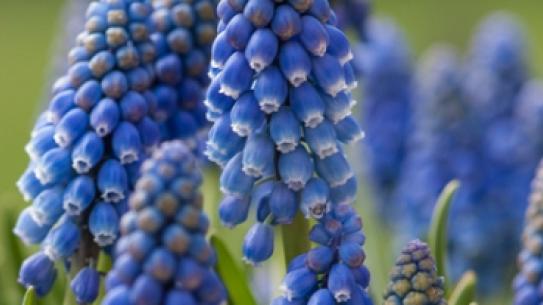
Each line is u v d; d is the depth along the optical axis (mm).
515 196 452
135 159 292
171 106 316
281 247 297
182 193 258
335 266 279
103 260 296
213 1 324
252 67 283
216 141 288
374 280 404
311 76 288
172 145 260
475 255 438
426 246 282
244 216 291
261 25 284
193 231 260
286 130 285
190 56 322
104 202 291
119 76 292
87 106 292
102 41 295
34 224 295
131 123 294
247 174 287
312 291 281
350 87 290
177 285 260
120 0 299
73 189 289
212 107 288
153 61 310
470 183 447
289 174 286
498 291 441
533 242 308
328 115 288
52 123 296
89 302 287
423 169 450
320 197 286
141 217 258
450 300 317
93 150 290
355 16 390
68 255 292
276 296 299
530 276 309
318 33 283
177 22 320
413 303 281
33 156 293
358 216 282
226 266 301
